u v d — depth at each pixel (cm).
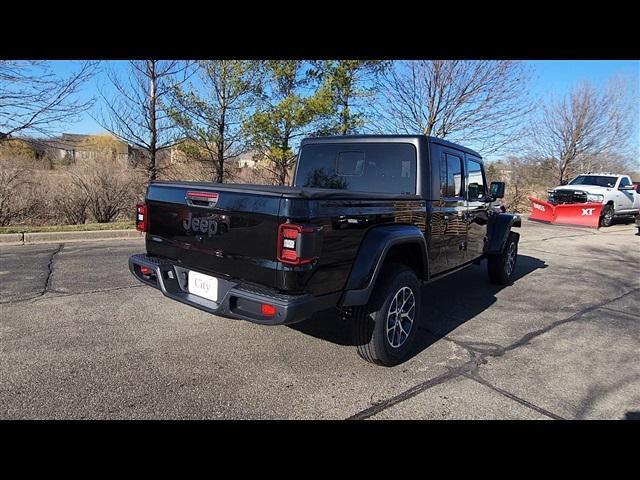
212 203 303
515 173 2331
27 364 323
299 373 332
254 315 273
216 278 303
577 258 897
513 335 438
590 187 1555
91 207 1130
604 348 411
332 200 282
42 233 810
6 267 601
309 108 1245
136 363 334
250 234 279
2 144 1067
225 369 333
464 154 489
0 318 413
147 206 367
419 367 354
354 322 337
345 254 297
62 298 479
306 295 269
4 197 1016
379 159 431
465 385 326
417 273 401
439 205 428
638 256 936
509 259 651
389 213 343
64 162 1169
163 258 357
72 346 358
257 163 1489
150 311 450
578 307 545
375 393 308
